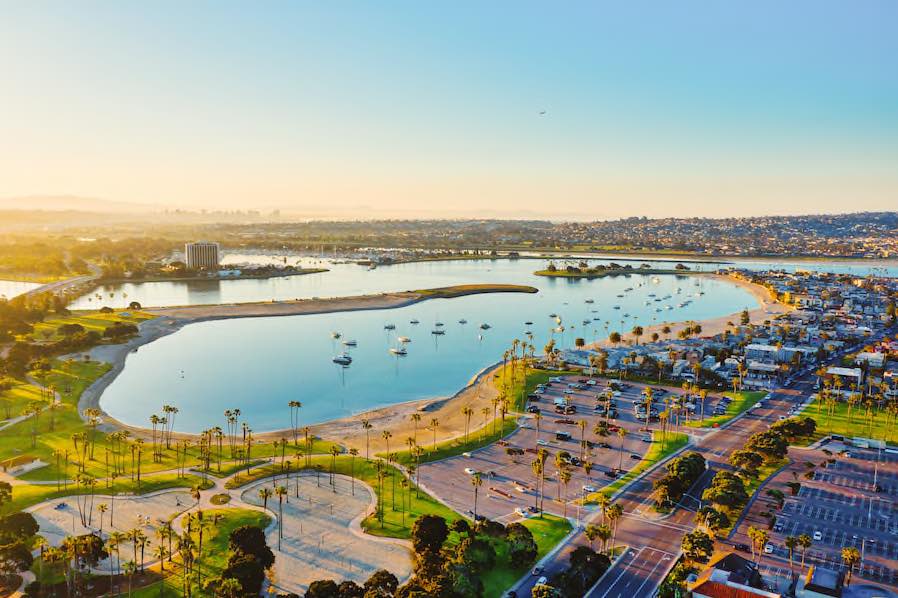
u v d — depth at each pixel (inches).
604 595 6476.4
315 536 7593.5
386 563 7057.1
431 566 6510.8
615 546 7450.8
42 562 6811.0
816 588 6397.6
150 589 6456.7
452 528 7672.2
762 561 7160.4
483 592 6441.9
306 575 6776.6
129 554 7155.5
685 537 7199.8
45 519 7869.1
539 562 7052.2
